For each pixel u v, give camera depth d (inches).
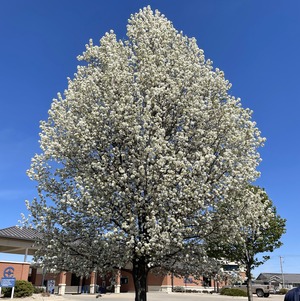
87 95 516.7
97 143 491.8
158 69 513.3
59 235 465.7
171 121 503.8
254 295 1605.6
